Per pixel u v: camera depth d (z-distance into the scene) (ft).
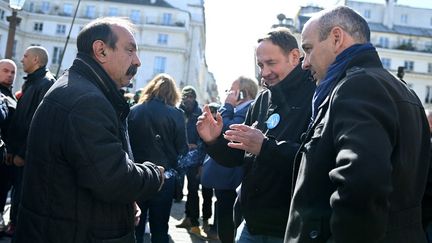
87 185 6.56
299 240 5.82
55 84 7.30
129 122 14.30
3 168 16.71
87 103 6.74
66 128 6.63
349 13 6.43
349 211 4.93
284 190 8.38
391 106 5.46
